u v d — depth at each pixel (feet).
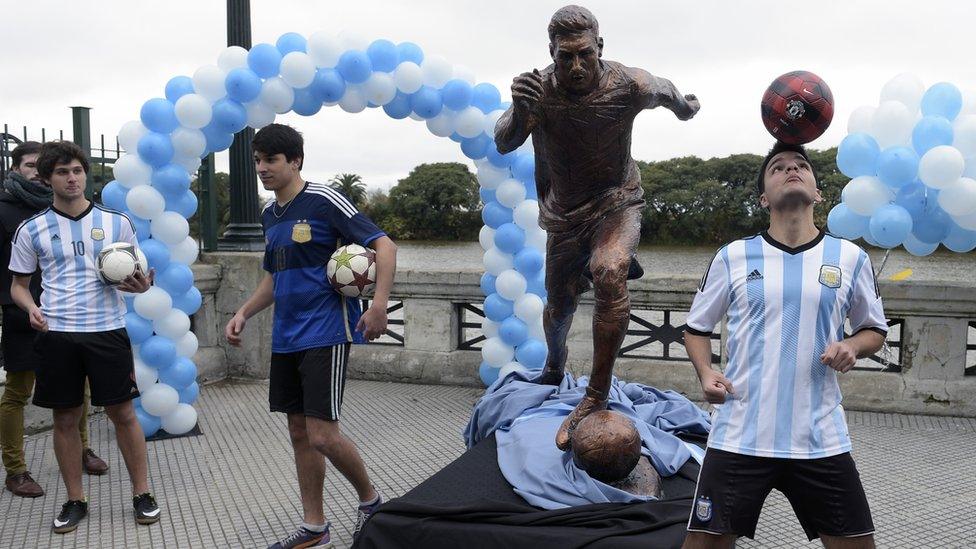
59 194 12.05
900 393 18.71
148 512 12.36
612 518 9.51
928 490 13.47
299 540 11.02
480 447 12.51
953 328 18.38
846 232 16.34
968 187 14.75
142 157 16.58
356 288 10.50
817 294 7.23
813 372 7.25
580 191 12.34
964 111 15.56
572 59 10.95
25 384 13.57
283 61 16.79
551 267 13.34
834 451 7.17
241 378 22.68
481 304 21.76
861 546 7.24
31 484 13.66
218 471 14.88
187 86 16.88
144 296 16.52
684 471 11.41
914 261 29.09
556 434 11.85
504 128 11.65
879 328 7.47
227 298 22.40
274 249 10.88
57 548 11.53
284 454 15.88
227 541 11.75
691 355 7.82
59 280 11.98
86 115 18.92
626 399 13.60
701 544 7.50
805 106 7.75
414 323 22.43
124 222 12.69
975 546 11.19
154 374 16.88
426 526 9.57
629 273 12.76
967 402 18.33
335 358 10.61
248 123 17.49
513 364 19.52
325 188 10.96
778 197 7.47
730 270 7.64
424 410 19.43
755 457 7.26
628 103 11.42
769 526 12.02
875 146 15.51
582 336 21.13
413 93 17.98
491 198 19.71
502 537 9.28
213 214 22.94
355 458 10.99
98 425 17.94
